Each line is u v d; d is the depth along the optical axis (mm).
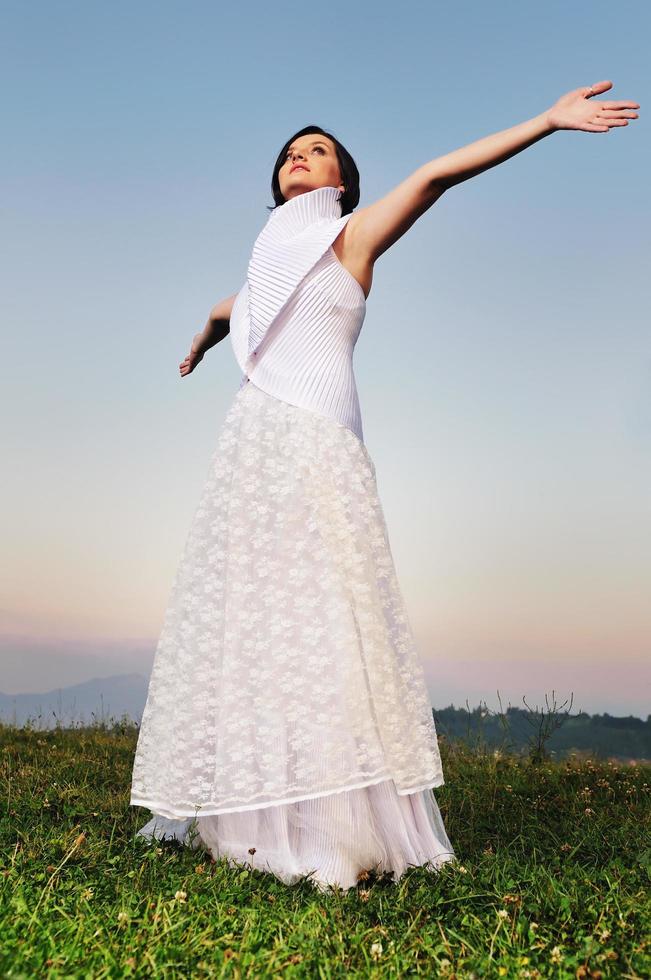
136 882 2986
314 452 3707
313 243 3881
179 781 3574
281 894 2988
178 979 2191
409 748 3527
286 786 3371
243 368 3975
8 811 4113
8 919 2465
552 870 3357
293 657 3492
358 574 3596
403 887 2990
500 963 2365
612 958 2387
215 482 3859
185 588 3820
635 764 6312
